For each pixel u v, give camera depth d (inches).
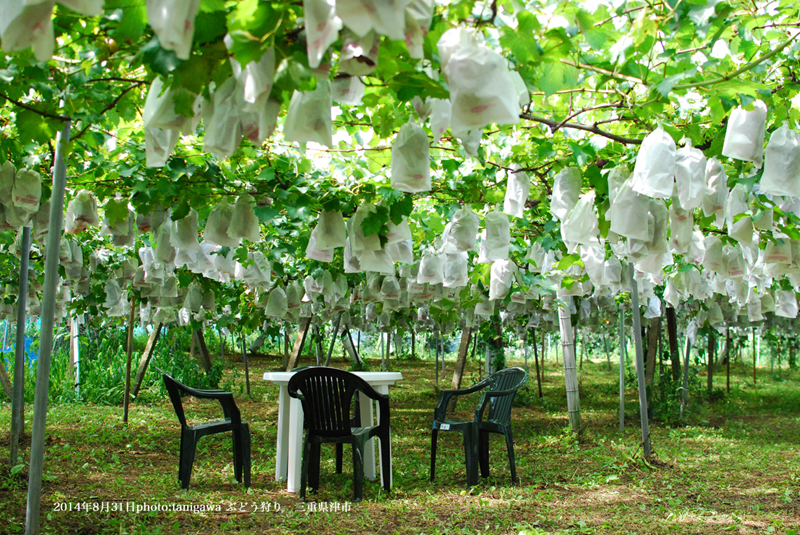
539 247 199.8
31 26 48.4
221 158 66.7
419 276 190.1
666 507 165.6
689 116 119.5
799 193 91.6
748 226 124.2
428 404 425.7
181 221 145.5
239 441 186.9
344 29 55.9
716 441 283.6
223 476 195.3
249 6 54.7
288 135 66.0
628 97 102.0
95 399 380.2
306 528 141.5
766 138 115.9
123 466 204.4
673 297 219.6
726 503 171.3
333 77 68.6
